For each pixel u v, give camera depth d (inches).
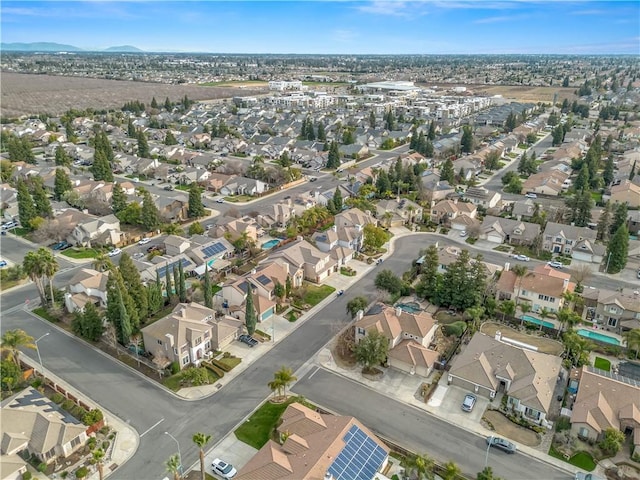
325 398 2647.6
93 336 3080.7
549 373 2689.5
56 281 3890.3
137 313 3137.3
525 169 7007.9
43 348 3048.7
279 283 3567.9
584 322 3368.6
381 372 2866.6
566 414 2502.5
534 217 5073.8
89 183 5935.0
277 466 2006.6
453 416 2532.0
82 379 2770.7
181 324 2893.7
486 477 1993.1
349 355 3011.8
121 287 3014.3
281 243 4584.2
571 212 5059.1
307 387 2733.8
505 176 6628.9
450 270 3513.8
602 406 2411.4
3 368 2613.2
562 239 4473.4
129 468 2186.3
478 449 2320.4
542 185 6151.6
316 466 1983.3
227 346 3095.5
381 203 5462.6
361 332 3048.7
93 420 2363.4
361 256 4411.9
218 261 4141.2
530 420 2495.1
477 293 3432.6
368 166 7377.0
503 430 2439.7
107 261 3745.1
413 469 2117.4
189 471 2167.8
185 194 6077.8
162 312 3442.4
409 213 5251.0
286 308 3538.4
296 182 6643.7
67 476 2137.1
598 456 2267.5
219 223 4768.7
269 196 6087.6
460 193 6048.2
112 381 2758.4
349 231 4500.5
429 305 3604.8
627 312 3250.5
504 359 2770.7
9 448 2156.7
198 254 4082.2
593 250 4340.6
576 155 7588.6
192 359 2888.8
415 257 4407.0
